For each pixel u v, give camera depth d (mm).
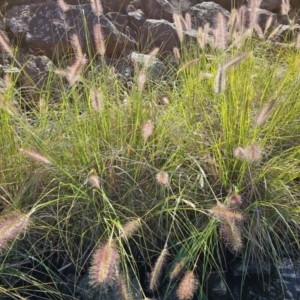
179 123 920
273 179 870
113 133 894
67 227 800
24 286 711
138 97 893
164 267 782
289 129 968
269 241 815
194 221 834
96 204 821
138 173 855
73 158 860
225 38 957
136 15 1413
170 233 799
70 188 828
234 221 713
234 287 774
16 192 833
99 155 829
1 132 860
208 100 997
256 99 1023
